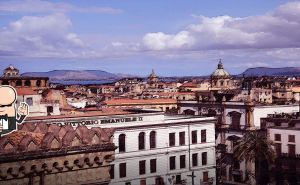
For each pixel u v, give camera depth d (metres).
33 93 90.81
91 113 81.75
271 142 89.25
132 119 79.12
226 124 109.56
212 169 90.00
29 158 29.77
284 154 93.50
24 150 29.78
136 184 78.44
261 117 106.38
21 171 29.55
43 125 35.44
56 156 31.02
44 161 30.48
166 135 83.12
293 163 92.19
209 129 89.88
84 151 32.34
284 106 112.19
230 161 106.81
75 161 32.06
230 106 108.38
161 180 82.06
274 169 95.88
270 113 108.50
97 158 33.22
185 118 88.88
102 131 34.44
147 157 80.12
